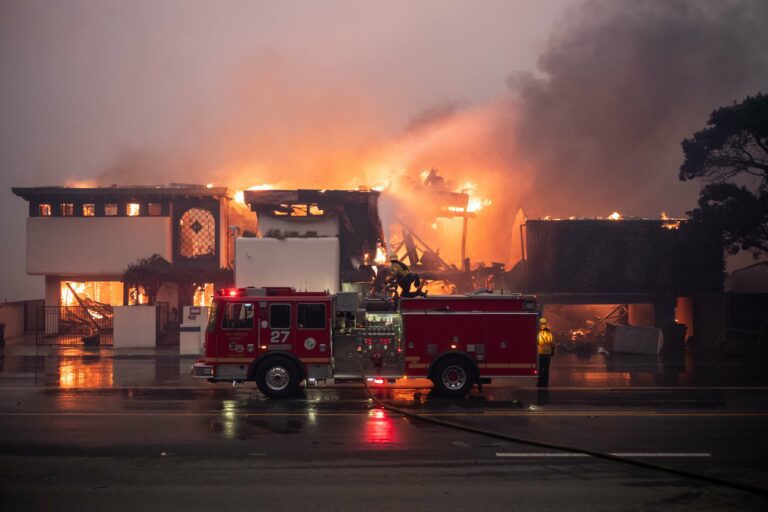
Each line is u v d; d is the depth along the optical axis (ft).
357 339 51.90
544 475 29.45
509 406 47.14
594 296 98.89
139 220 109.70
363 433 37.81
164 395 52.16
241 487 27.68
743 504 25.66
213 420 41.63
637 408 46.26
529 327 52.03
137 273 101.81
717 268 97.45
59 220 110.11
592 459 32.22
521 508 25.12
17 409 45.60
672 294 97.30
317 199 92.68
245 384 58.18
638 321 106.01
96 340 93.71
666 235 98.22
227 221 112.68
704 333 97.04
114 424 40.37
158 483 28.25
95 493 26.91
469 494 26.76
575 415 43.57
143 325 89.40
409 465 31.04
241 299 51.34
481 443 35.37
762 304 91.25
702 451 33.78
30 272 109.60
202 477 29.12
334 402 48.80
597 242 98.22
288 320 51.26
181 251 111.14
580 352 86.17
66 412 44.45
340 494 26.73
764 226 86.17
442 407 46.70
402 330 51.96
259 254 90.43
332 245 90.27
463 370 51.44
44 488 27.58
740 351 85.81
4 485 28.02
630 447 34.60
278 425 40.06
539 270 97.76
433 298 52.24
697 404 48.03
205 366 51.03
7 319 106.73
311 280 90.12
